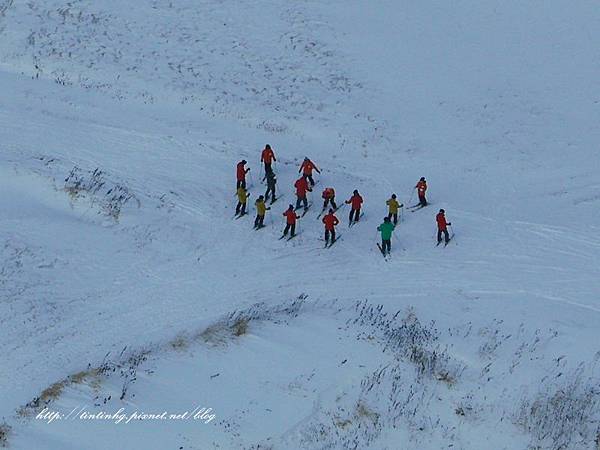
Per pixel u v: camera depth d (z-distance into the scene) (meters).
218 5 148.25
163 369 67.00
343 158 115.44
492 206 104.81
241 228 94.75
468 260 90.69
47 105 114.94
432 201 104.94
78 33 133.38
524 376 66.75
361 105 128.25
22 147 101.44
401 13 153.75
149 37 136.50
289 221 92.19
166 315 78.25
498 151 120.88
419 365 67.19
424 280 86.75
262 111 124.12
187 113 120.50
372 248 93.31
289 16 147.50
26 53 126.88
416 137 122.44
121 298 80.38
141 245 88.81
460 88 134.62
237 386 63.94
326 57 137.88
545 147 122.31
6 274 79.56
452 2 158.62
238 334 72.19
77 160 101.31
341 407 61.66
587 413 62.44
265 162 103.25
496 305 81.50
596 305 82.12
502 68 140.62
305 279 86.44
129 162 103.88
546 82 137.88
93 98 119.88
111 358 70.75
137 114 117.81
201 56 134.38
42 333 74.00
